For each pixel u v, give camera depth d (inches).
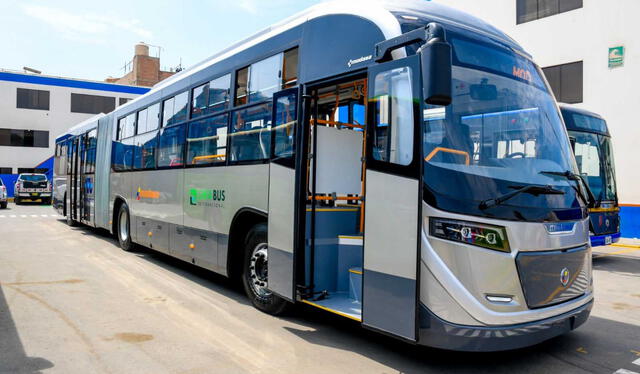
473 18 180.9
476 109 155.9
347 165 207.6
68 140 609.6
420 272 140.3
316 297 187.9
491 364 163.9
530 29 667.4
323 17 189.0
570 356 173.5
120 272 310.2
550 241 152.7
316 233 192.9
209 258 256.1
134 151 378.0
